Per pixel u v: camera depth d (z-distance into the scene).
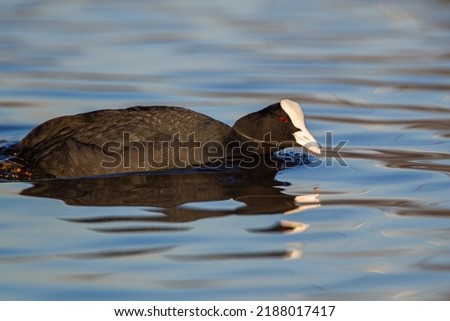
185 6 30.81
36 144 14.78
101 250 11.11
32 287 10.05
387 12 29.95
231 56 23.75
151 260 10.80
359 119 18.47
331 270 10.61
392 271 10.57
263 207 12.93
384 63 23.14
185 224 12.11
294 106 15.43
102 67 22.41
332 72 22.23
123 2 31.59
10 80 21.08
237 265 10.70
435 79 21.56
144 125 14.70
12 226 11.93
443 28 27.34
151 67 22.47
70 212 12.52
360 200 13.36
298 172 14.97
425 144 16.67
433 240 11.62
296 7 30.84
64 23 27.66
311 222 12.30
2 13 29.14
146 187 13.69
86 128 14.62
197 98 19.75
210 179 14.18
